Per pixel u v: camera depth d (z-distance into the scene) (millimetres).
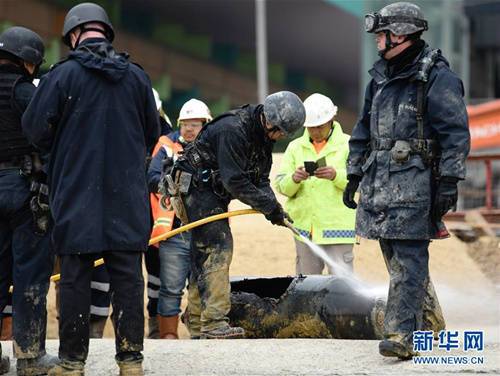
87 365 12266
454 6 55219
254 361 12227
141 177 11156
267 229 26422
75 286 11008
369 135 12328
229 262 14250
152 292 17969
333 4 87312
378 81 11867
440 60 11594
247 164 13672
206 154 14055
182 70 86938
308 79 116375
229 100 96438
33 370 11719
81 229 10820
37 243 11648
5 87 11602
